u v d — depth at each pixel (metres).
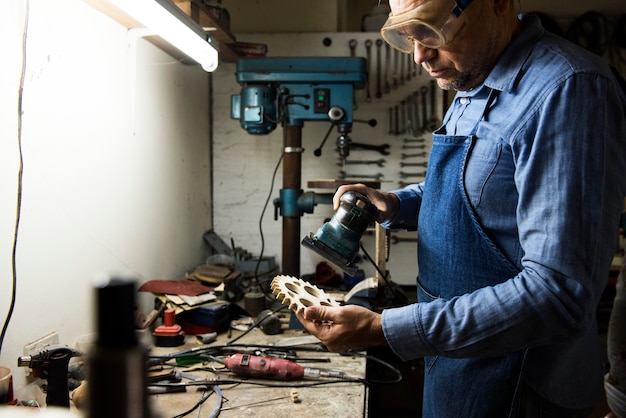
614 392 0.81
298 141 2.18
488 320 0.76
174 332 1.53
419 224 1.14
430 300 1.08
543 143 0.80
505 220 0.92
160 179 1.99
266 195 2.64
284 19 2.71
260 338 1.63
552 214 0.76
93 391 0.32
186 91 2.27
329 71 2.08
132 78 1.70
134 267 1.76
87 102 1.43
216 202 2.67
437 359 1.09
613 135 0.80
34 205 1.20
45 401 1.07
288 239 2.21
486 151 0.93
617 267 2.41
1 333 1.08
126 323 0.33
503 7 0.92
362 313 0.87
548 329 0.75
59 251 1.31
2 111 1.08
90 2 1.40
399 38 1.09
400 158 2.62
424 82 2.57
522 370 0.93
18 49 1.12
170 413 1.08
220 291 1.85
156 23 1.35
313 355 1.48
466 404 1.00
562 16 2.93
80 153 1.40
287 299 0.98
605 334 2.44
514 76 0.90
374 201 1.30
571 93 0.79
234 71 2.59
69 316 1.35
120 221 1.65
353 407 1.13
